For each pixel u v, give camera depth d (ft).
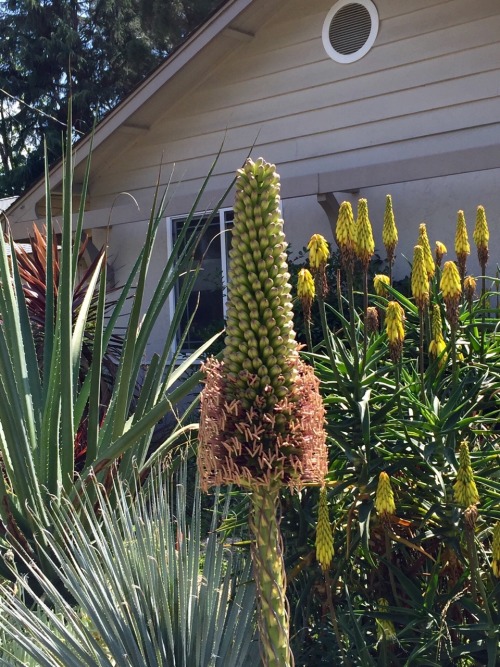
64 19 89.76
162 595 8.85
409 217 26.63
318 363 11.28
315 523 10.52
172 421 27.07
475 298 19.38
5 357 11.89
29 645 8.18
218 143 31.35
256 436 6.70
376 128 27.53
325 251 10.92
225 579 9.41
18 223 34.47
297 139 29.43
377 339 11.01
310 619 11.13
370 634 10.64
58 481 12.57
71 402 12.64
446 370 12.41
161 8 78.89
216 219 31.30
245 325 6.75
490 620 9.05
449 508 10.05
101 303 12.73
